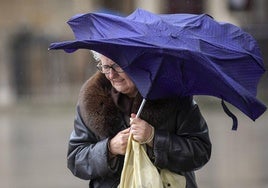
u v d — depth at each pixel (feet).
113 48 28.53
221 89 29.66
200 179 66.95
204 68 28.91
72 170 31.48
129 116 30.71
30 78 151.12
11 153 88.48
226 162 74.79
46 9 169.68
